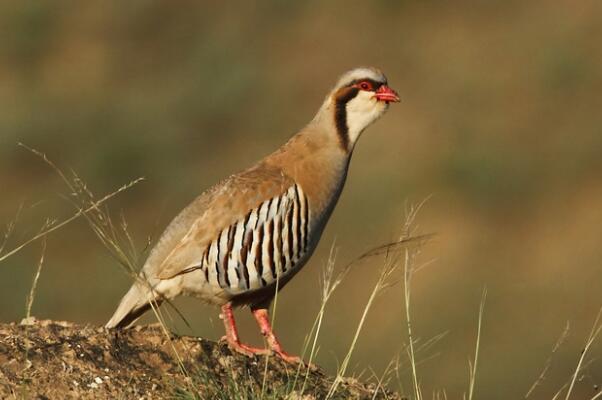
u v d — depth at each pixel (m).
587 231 21.42
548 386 17.12
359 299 18.55
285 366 7.38
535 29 27.06
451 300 18.81
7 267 19.98
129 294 7.68
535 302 19.34
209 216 7.70
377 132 23.66
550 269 20.41
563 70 25.53
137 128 25.48
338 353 17.27
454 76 25.94
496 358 17.61
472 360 17.55
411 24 28.00
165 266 7.70
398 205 21.45
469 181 22.20
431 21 27.92
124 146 24.59
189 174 24.42
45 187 24.06
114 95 27.48
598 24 26.88
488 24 27.55
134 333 7.08
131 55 29.11
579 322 18.95
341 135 8.34
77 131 25.50
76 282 19.95
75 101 27.25
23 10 29.80
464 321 18.25
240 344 7.57
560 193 22.41
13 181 24.33
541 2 27.78
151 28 29.80
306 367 7.45
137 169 24.28
